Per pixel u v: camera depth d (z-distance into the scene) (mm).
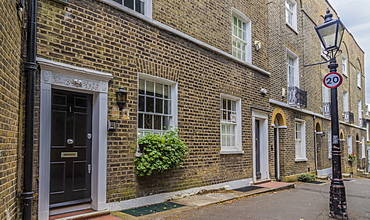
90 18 5891
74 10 5637
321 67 18047
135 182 6508
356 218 6543
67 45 5484
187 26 8219
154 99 7367
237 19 10719
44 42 5172
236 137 10055
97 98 5977
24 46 4812
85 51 5758
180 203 7090
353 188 12125
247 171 10258
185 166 7820
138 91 6984
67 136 5637
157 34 7289
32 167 4754
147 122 7160
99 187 5812
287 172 12875
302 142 14891
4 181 3824
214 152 8844
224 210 6711
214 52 9141
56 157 5461
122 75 6398
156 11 7336
